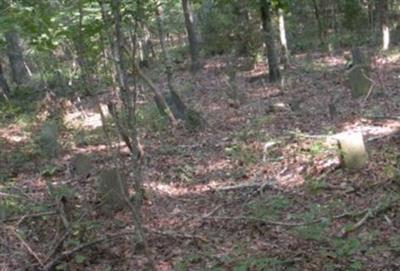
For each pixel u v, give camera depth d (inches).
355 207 339.6
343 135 394.3
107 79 584.4
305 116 582.6
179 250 311.6
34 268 299.3
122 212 371.6
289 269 269.0
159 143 550.9
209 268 285.6
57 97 836.6
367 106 579.5
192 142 547.2
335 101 635.5
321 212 339.3
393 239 290.2
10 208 377.7
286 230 321.4
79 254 309.7
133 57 330.6
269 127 558.9
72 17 379.2
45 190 436.8
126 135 380.8
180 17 1390.3
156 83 967.0
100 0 319.6
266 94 751.7
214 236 328.2
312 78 810.8
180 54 1301.7
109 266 298.7
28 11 379.9
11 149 570.9
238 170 444.8
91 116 706.8
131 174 441.7
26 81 1085.8
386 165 385.4
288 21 1254.3
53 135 554.6
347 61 868.0
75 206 382.3
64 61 884.6
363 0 1239.5
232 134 554.6
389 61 822.5
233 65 952.9
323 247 291.7
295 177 410.9
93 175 466.9
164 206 386.0
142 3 381.4
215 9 1173.7
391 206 329.7
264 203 368.2
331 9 1258.0
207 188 417.7
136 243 316.5
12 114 785.6
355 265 263.0
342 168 393.7
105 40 432.5
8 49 1006.4
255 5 820.0
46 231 342.6
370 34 1123.3
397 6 1222.9
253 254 294.5
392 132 462.9
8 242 329.4
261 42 996.6
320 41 1161.4
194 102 757.9
